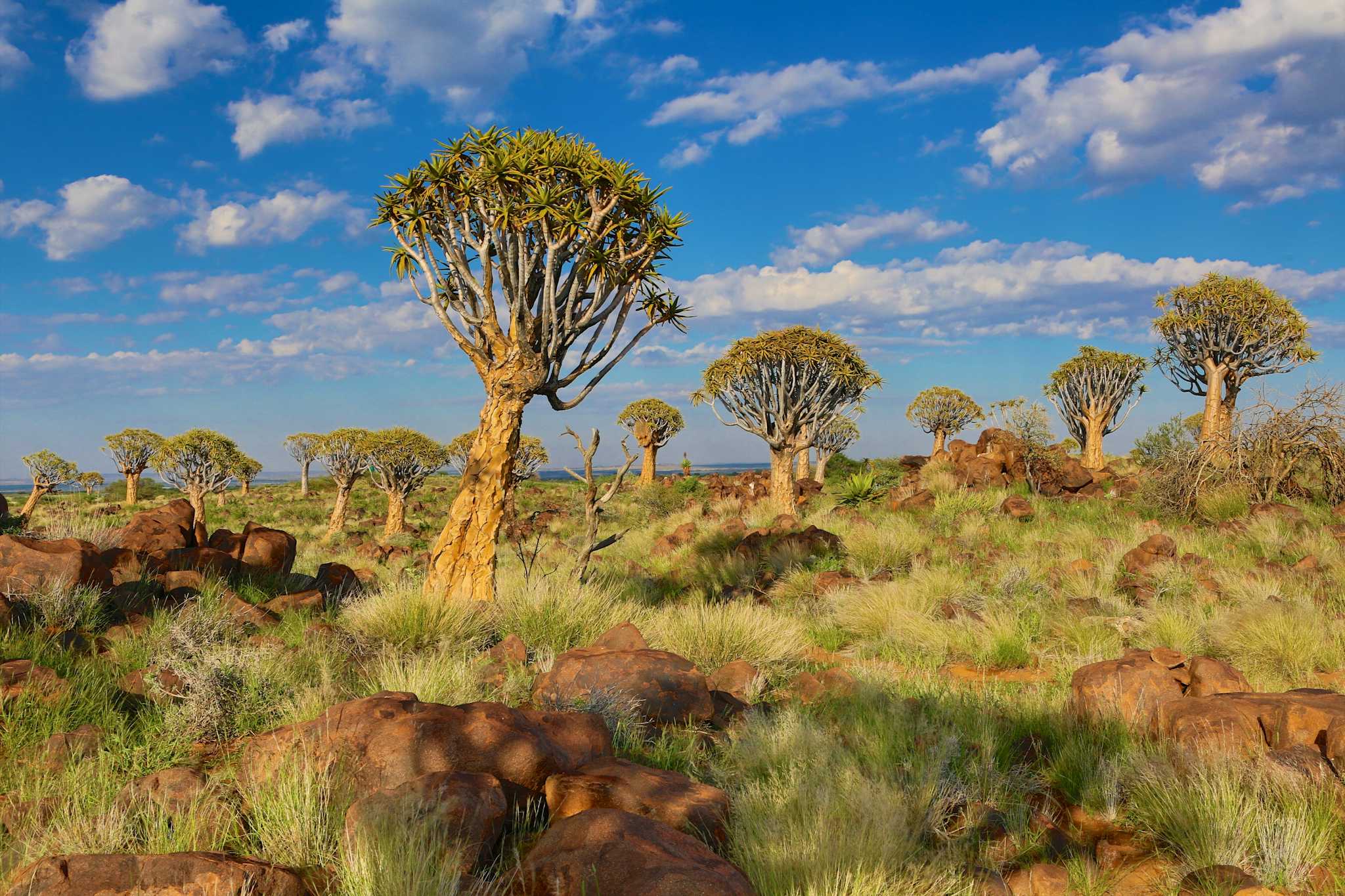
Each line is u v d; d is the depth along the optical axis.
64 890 2.28
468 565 8.56
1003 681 6.85
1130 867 3.21
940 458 24.38
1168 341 25.91
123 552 7.57
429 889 2.42
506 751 3.33
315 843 2.89
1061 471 19.73
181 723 4.38
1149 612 8.53
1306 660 6.69
